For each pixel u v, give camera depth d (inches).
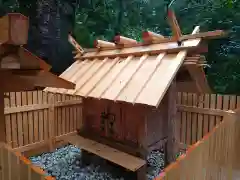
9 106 195.2
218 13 274.5
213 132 106.7
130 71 140.1
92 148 157.8
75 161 206.1
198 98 212.2
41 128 222.7
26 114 209.9
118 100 120.3
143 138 140.3
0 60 83.7
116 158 141.0
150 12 365.1
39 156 219.6
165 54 135.3
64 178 172.4
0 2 263.9
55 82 107.0
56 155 222.4
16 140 203.3
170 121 141.7
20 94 202.8
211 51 281.1
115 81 138.8
